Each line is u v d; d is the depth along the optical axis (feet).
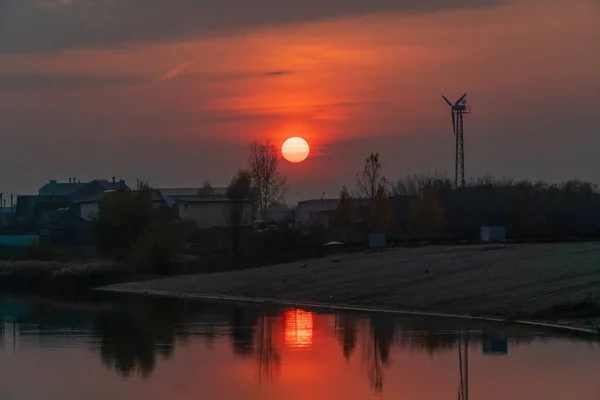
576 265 362.12
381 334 258.78
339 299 361.51
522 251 424.05
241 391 180.96
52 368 209.36
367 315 312.71
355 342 244.63
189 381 192.34
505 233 543.39
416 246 504.43
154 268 536.42
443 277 371.56
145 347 240.94
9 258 647.97
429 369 202.69
